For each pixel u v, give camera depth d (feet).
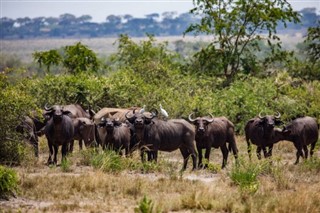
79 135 279.08
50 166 246.06
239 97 373.20
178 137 262.47
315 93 410.11
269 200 192.13
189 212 183.73
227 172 234.79
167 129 260.62
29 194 198.18
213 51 501.15
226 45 512.63
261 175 237.04
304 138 283.79
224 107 371.35
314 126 290.56
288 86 425.28
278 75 455.63
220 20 498.28
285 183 220.84
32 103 264.52
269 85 399.03
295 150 321.32
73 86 351.25
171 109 355.77
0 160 254.27
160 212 174.50
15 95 258.57
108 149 260.83
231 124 279.90
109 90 355.15
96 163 242.37
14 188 196.75
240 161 237.04
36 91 345.92
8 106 255.91
